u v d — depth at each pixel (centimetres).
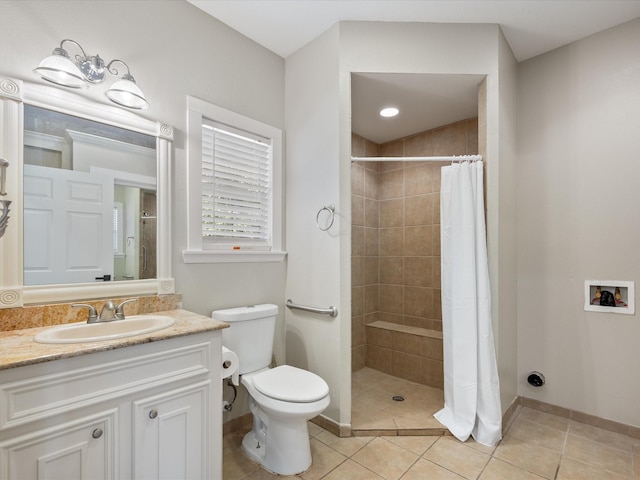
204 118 202
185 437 136
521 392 246
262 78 234
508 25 212
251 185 228
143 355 123
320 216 221
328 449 190
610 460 179
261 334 203
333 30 213
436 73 210
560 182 232
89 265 154
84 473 110
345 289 208
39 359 100
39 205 140
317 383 177
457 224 210
